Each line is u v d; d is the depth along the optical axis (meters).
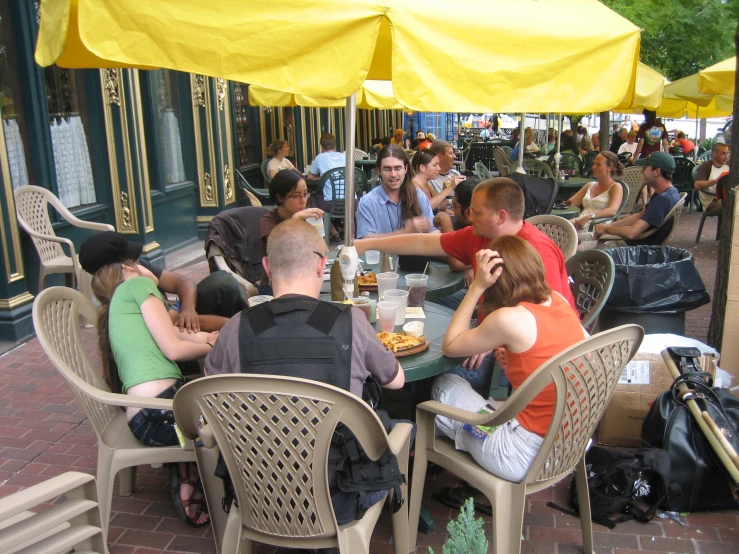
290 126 13.08
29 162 5.63
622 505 2.94
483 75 2.19
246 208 4.59
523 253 2.50
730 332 3.95
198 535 2.90
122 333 2.74
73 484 1.85
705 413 2.92
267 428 2.00
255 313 2.13
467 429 2.50
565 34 2.27
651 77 6.08
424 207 4.78
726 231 4.05
